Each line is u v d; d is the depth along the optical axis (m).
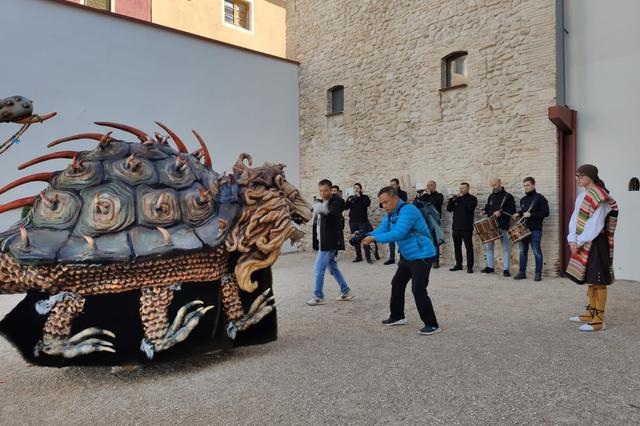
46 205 3.34
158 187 3.67
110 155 3.71
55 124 9.37
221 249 3.82
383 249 11.77
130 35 10.48
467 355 4.10
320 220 6.40
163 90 11.05
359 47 12.39
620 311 5.72
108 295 3.49
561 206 8.54
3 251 3.16
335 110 13.40
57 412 3.08
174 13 16.20
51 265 3.20
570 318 5.28
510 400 3.12
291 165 13.95
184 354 3.72
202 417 2.96
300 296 7.06
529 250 8.87
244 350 4.38
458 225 9.23
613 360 3.89
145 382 3.60
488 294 6.95
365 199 10.96
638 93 7.91
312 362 3.99
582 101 8.54
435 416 2.90
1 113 3.25
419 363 3.91
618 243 8.12
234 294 4.09
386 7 11.69
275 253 4.19
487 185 9.59
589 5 8.42
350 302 6.57
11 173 8.84
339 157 13.02
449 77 10.54
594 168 4.75
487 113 9.56
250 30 18.89
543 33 8.66
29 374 3.87
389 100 11.64
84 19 9.79
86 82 9.79
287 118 13.88
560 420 2.82
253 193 4.09
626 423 2.76
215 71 12.11
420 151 10.94
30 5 9.05
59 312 3.35
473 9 9.80
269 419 2.91
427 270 4.82
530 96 8.86
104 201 3.36
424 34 10.80
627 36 8.02
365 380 3.54
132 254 3.30
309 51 13.86
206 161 4.37
